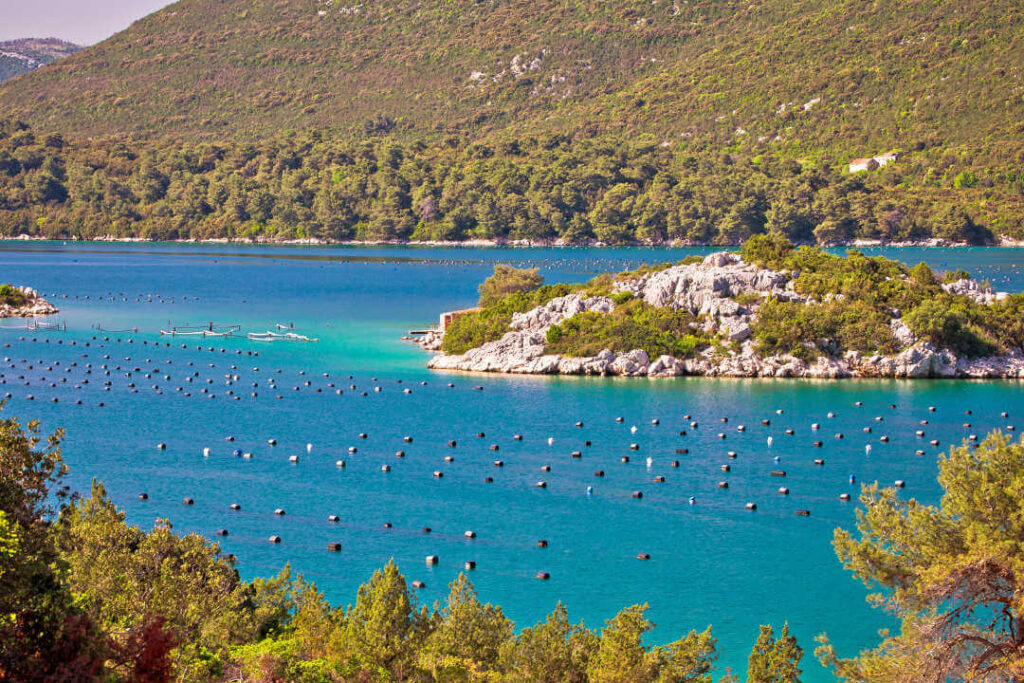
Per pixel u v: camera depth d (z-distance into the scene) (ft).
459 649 176.86
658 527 289.94
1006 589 154.61
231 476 331.36
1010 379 494.18
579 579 252.83
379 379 495.00
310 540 274.77
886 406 435.53
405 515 296.51
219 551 189.57
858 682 162.30
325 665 173.06
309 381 490.08
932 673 154.92
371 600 180.24
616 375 500.33
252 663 169.78
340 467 343.87
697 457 359.66
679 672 167.94
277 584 196.75
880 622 231.91
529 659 168.35
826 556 269.85
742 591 247.70
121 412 422.41
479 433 388.98
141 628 152.76
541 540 278.26
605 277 579.89
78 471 333.21
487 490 321.32
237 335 645.10
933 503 308.40
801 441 381.60
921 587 155.12
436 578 251.19
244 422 405.39
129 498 305.32
